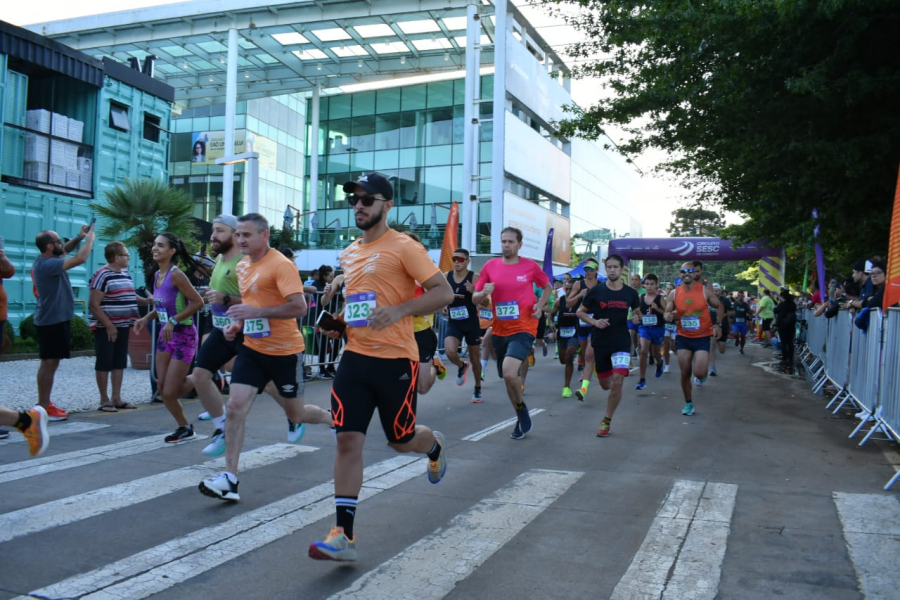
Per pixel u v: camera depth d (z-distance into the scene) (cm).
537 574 366
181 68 3166
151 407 852
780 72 1070
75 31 2839
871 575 366
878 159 1046
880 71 998
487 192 3094
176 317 628
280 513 459
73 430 703
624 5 1273
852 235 1246
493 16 2747
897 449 698
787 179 1234
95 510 455
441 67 3052
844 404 1025
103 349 809
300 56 3036
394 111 3497
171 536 412
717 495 519
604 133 1383
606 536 427
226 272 566
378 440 698
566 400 1032
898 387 662
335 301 1174
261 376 501
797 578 362
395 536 422
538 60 3131
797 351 1964
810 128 1105
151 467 565
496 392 1095
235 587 344
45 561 369
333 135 3653
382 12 2586
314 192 3416
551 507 487
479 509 479
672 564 381
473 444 703
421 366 757
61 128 1703
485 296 728
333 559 359
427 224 3381
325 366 1175
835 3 907
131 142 1905
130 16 2756
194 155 3612
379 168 3522
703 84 1202
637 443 719
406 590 344
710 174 1795
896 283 722
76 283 1675
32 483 513
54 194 1620
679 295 907
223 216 572
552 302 1770
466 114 2700
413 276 381
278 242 3058
